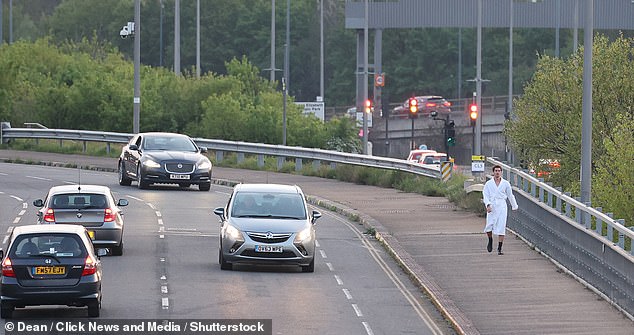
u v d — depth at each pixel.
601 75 113.44
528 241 94.25
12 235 62.16
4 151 191.75
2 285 60.59
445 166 140.38
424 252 89.94
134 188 138.38
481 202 114.69
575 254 79.12
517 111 118.06
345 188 143.75
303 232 81.69
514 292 73.31
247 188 86.19
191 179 136.00
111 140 186.50
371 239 100.69
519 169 101.56
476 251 90.31
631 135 94.62
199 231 102.38
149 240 96.12
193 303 68.88
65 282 60.97
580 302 70.00
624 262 67.06
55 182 143.62
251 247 80.81
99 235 85.50
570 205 84.38
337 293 74.06
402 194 137.00
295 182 150.12
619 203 91.75
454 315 65.25
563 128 115.06
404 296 73.56
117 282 75.94
